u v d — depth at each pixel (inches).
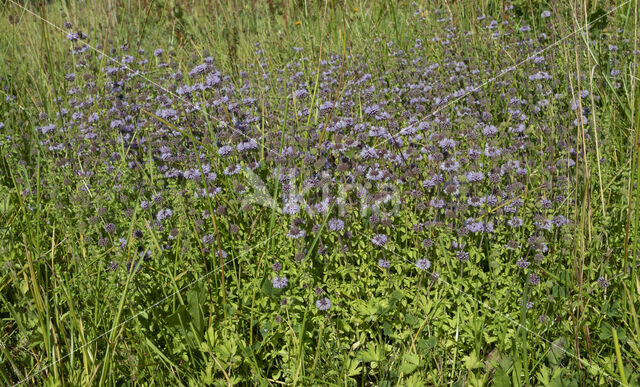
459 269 112.6
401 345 103.3
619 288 105.1
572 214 112.9
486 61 189.9
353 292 110.4
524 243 113.3
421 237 116.9
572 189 115.1
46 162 150.3
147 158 141.8
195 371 98.4
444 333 102.4
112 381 94.7
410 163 130.0
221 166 138.8
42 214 134.8
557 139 135.6
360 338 104.7
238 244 117.1
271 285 106.8
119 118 162.1
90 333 101.3
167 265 106.0
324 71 195.5
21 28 263.9
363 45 223.5
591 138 131.7
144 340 99.1
